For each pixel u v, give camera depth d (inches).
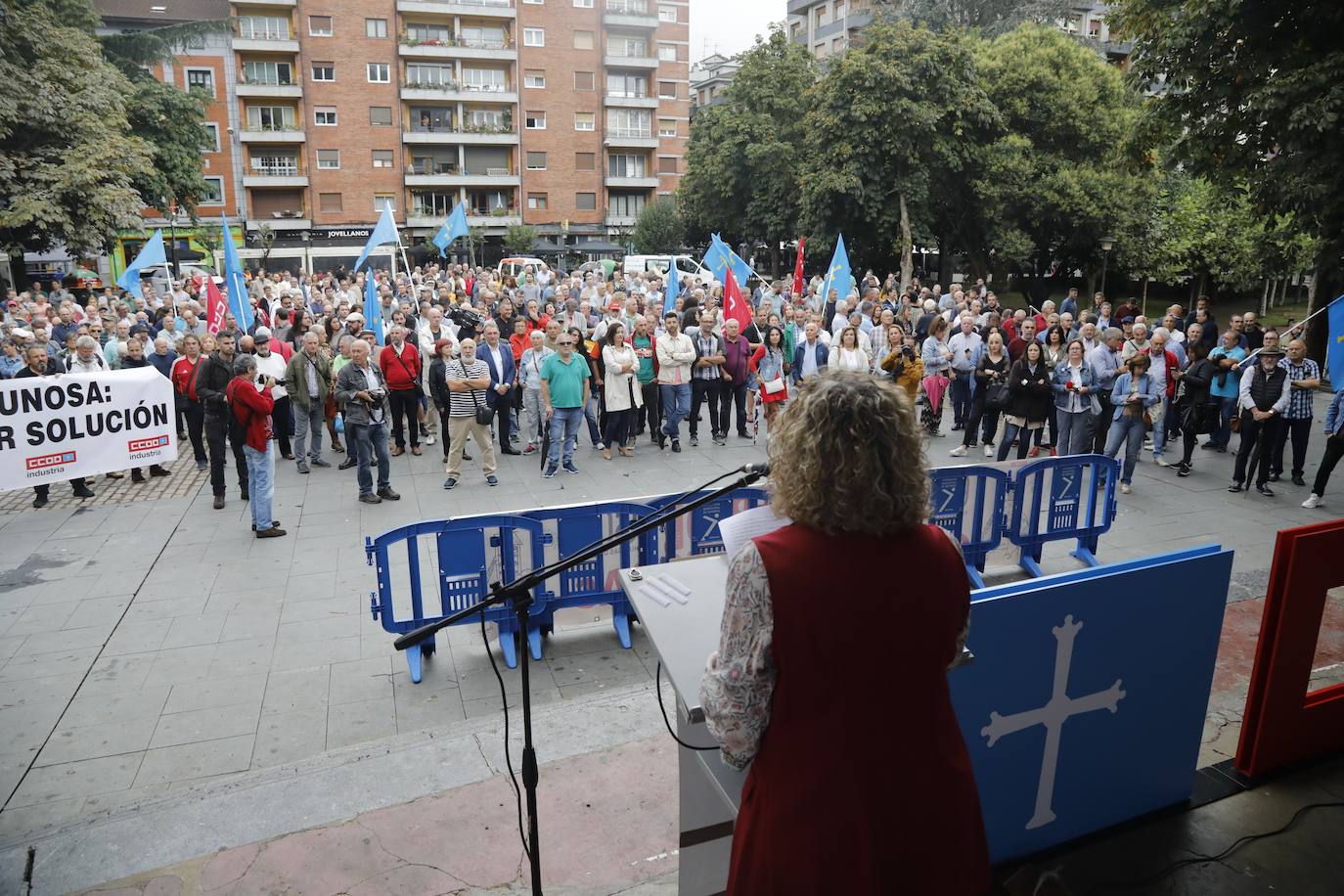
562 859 134.2
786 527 66.4
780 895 65.9
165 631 247.4
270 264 1814.7
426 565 297.3
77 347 406.6
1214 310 1373.0
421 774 160.9
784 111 1587.1
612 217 2370.8
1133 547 310.5
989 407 438.9
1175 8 481.1
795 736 64.7
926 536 67.1
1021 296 1553.9
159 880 132.7
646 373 470.6
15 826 161.2
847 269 643.5
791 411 67.5
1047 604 111.0
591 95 2265.0
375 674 221.9
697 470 429.1
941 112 1168.8
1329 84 417.4
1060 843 123.7
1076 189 1187.3
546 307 721.6
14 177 1007.6
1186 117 510.6
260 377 430.0
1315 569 133.6
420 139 2096.5
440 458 462.3
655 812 146.4
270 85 1973.4
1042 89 1266.0
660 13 2330.2
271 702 207.8
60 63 1052.5
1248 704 139.3
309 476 424.8
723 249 668.7
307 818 148.0
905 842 65.6
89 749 187.8
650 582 101.9
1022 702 113.2
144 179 1302.9
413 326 545.3
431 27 2129.7
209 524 348.2
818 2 2423.7
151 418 405.4
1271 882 117.6
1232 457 452.1
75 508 371.9
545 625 239.0
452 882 129.7
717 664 67.6
